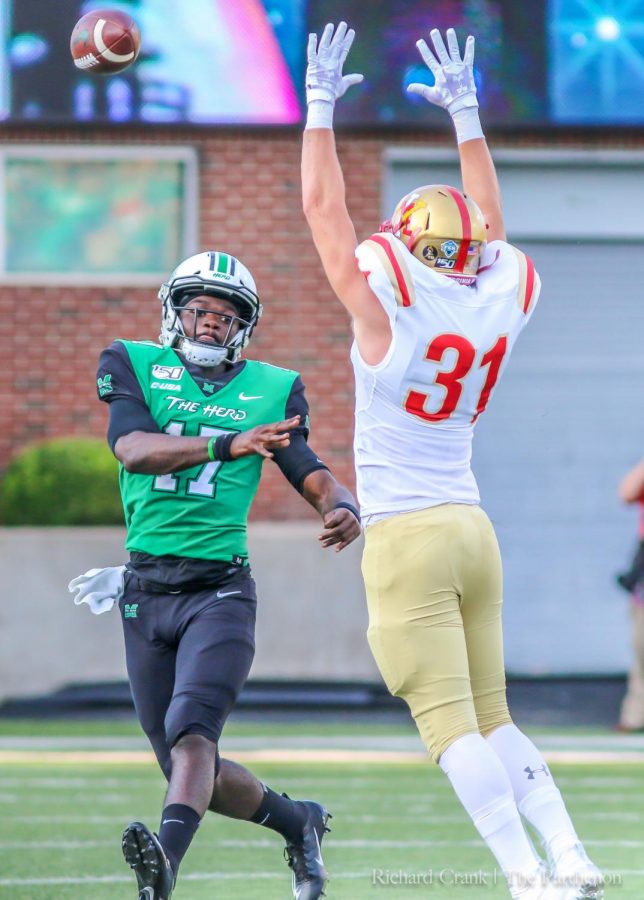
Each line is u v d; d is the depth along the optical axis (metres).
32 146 53.88
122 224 54.25
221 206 54.22
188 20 53.72
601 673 55.75
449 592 15.61
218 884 20.92
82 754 38.38
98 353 54.06
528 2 53.94
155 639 17.08
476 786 15.09
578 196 55.62
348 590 51.56
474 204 15.98
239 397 17.36
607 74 54.25
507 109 54.16
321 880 17.84
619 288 56.16
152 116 53.75
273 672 51.28
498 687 16.30
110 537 50.16
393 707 48.69
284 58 53.88
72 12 53.38
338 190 16.06
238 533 17.19
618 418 56.19
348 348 54.06
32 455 50.97
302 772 34.94
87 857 23.20
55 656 50.16
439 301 15.52
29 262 54.06
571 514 56.06
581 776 34.53
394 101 54.00
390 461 15.79
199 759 15.94
